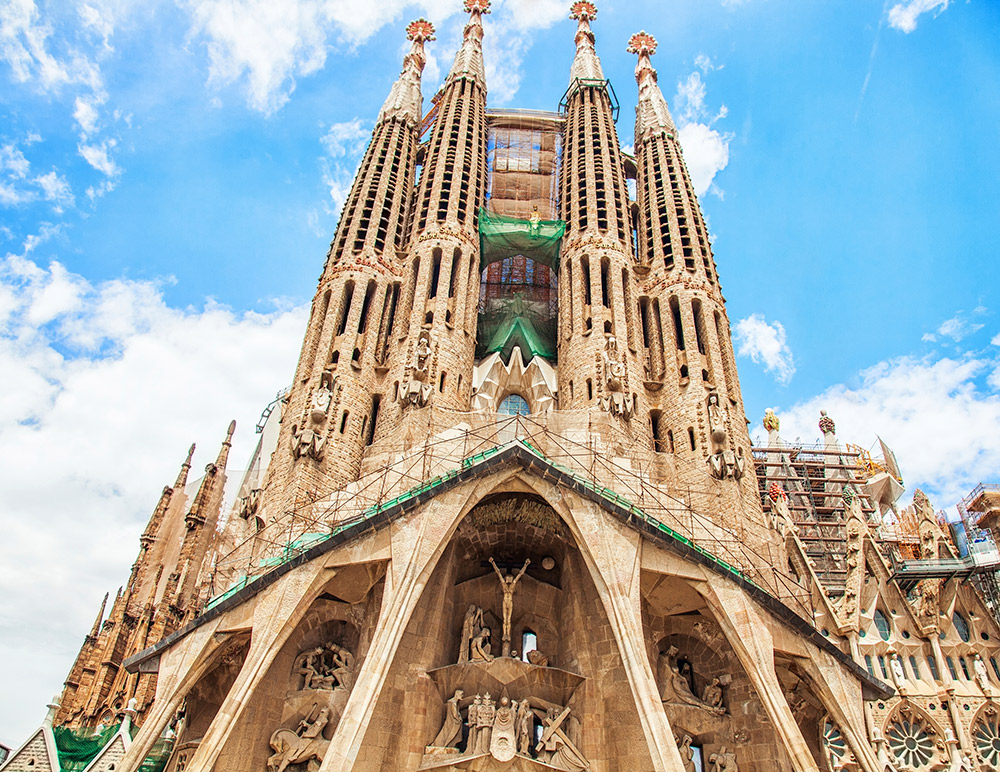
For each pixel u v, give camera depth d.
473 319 53.25
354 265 52.91
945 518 57.84
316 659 36.38
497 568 38.69
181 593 55.94
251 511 43.34
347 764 28.33
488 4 80.69
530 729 34.44
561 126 70.56
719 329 51.91
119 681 53.12
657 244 56.66
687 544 34.78
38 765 38.12
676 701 35.88
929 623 47.34
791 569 45.19
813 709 35.50
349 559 34.47
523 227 58.41
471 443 43.47
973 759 41.91
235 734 32.84
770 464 64.12
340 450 43.97
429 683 35.34
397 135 64.69
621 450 43.31
